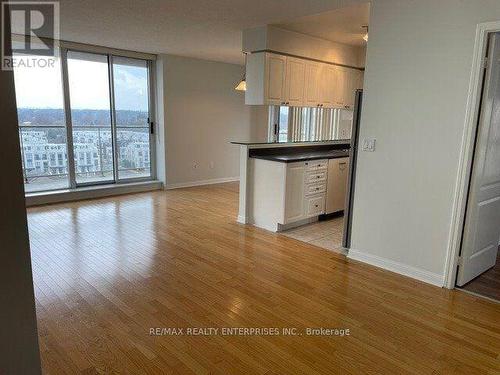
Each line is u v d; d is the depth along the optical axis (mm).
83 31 4711
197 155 7230
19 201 1334
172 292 2828
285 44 4605
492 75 2660
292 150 5105
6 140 1271
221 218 4977
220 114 7453
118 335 2250
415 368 2004
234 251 3748
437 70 2830
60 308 2553
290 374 1938
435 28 2801
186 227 4543
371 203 3389
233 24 4312
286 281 3064
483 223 3053
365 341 2242
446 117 2828
